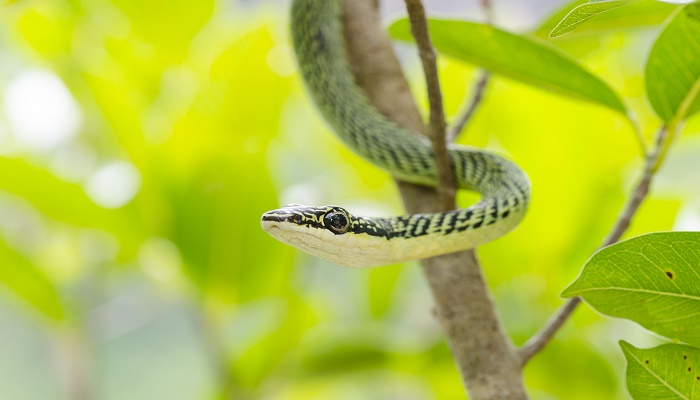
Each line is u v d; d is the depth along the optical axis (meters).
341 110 0.57
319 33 0.58
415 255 0.54
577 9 0.46
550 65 0.54
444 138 0.52
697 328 0.49
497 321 0.52
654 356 0.48
